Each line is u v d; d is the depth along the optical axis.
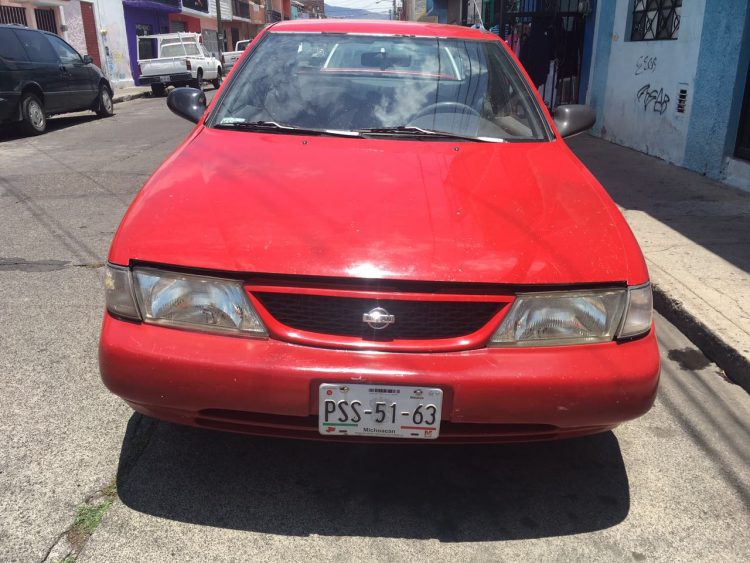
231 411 2.07
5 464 2.42
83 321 3.68
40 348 3.35
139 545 2.06
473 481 2.43
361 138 2.89
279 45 3.43
